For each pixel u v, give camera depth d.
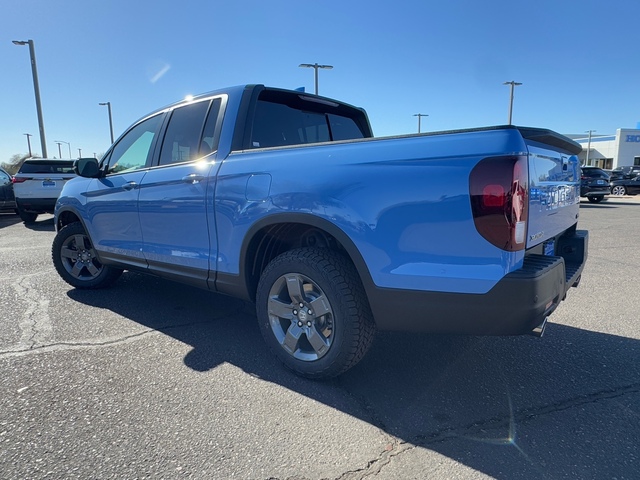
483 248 2.15
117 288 5.12
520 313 2.13
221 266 3.22
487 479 1.97
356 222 2.47
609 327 3.86
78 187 4.75
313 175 2.65
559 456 2.13
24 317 4.07
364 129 4.57
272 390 2.75
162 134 3.89
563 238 3.32
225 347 3.42
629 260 6.75
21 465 2.04
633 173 24.14
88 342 3.49
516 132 2.10
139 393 2.70
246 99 3.34
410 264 2.34
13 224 12.48
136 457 2.11
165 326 3.87
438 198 2.23
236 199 3.03
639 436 2.29
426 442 2.24
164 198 3.60
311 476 1.99
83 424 2.37
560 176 2.92
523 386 2.83
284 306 2.92
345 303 2.61
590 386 2.83
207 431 2.32
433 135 2.29
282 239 3.17
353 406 2.58
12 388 2.74
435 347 3.43
